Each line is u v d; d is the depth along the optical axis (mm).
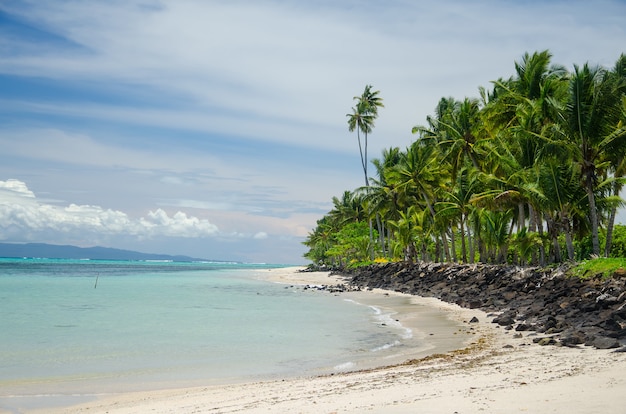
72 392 13383
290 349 19703
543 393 9164
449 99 72625
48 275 99500
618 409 7719
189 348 20172
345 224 123938
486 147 51656
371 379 12789
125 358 18172
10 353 19219
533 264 48562
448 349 18375
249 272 158750
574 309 24016
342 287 64438
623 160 37375
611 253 46906
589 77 34688
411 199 74125
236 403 11094
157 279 92938
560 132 35719
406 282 58719
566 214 38250
